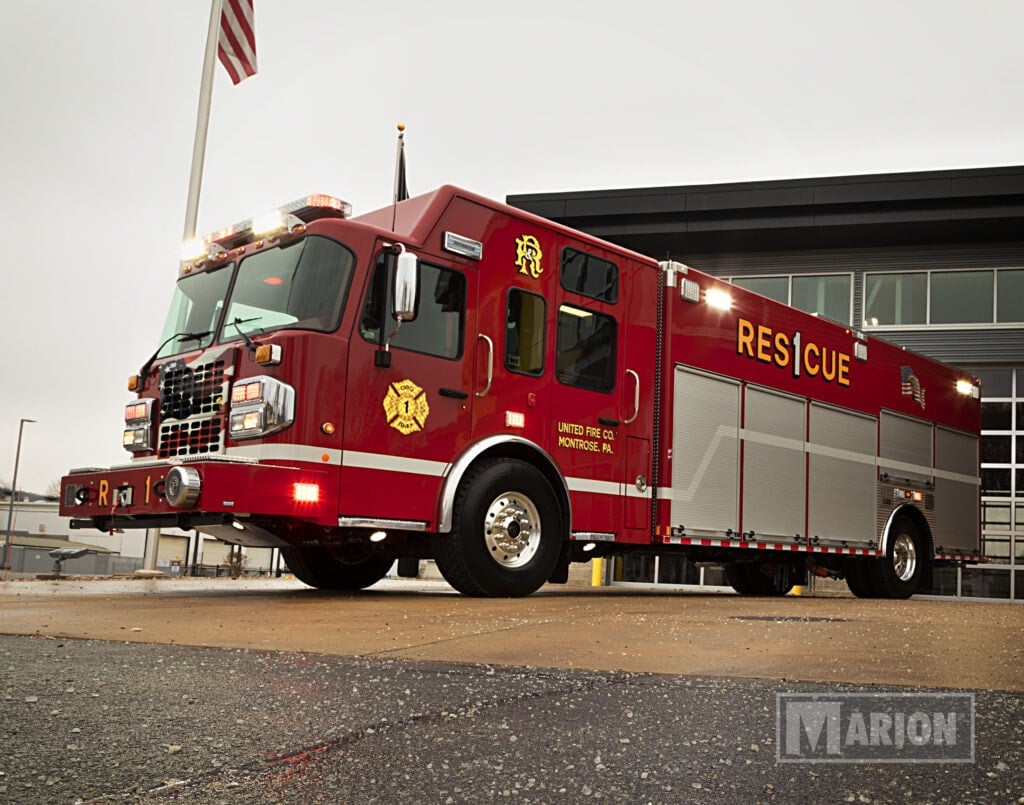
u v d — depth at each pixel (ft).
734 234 65.57
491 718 9.57
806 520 37.06
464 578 25.59
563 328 28.63
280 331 23.48
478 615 20.18
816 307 68.03
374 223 27.48
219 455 23.22
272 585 36.58
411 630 17.25
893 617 22.22
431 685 11.43
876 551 40.78
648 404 30.99
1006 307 64.59
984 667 13.42
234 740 8.48
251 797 6.86
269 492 22.24
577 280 29.17
